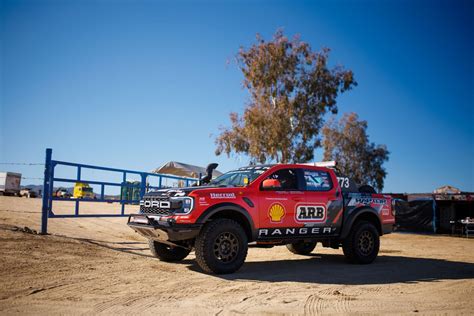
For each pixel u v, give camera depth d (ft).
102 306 15.55
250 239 24.34
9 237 28.96
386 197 31.48
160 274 22.24
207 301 16.85
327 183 28.14
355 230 28.76
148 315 14.61
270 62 100.27
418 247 44.06
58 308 15.07
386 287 20.81
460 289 20.68
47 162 33.60
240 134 103.14
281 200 25.31
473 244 50.49
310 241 27.40
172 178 49.60
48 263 23.02
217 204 22.82
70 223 46.03
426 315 15.69
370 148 153.79
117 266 23.88
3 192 155.33
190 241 23.94
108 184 39.63
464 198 71.56
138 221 24.30
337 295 18.60
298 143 101.24
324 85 101.04
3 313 14.21
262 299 17.44
